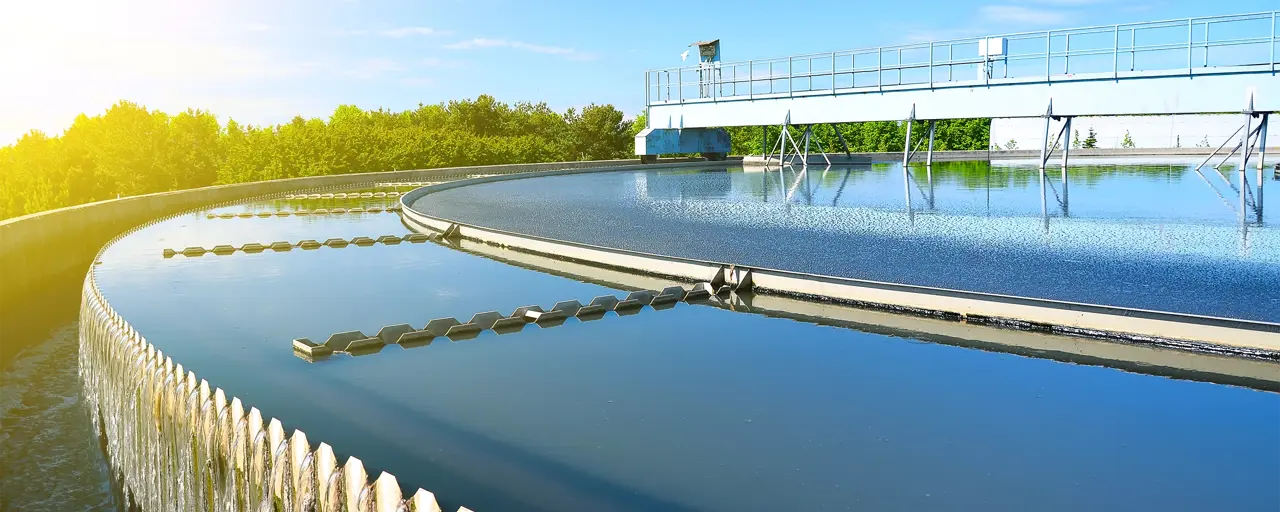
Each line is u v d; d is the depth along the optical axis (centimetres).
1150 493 678
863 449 775
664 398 924
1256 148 4984
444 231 2244
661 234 2106
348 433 843
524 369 1041
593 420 863
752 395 928
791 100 4131
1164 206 2433
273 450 668
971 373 983
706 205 2791
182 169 9031
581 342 1165
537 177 4678
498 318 1259
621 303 1359
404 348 1148
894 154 5816
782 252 1775
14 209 9738
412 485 725
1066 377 957
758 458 762
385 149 7094
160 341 1204
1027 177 3709
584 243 1856
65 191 8994
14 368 1430
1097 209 2395
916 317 1256
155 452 911
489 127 9744
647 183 3928
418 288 1554
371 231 2445
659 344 1145
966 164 5006
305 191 4175
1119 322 1090
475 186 4025
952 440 791
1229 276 1402
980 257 1648
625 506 679
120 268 1789
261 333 1237
